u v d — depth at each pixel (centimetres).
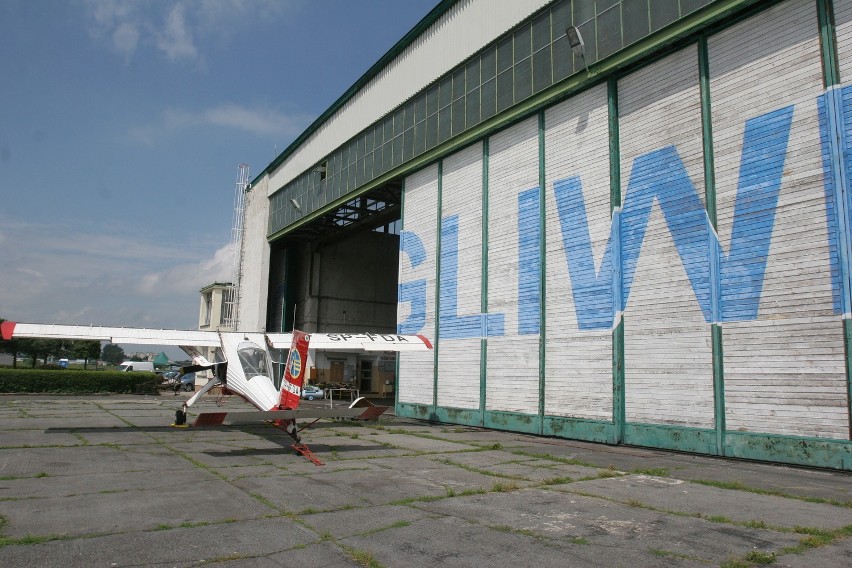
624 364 1402
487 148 1919
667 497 792
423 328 2134
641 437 1339
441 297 2056
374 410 1256
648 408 1334
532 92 1728
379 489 826
